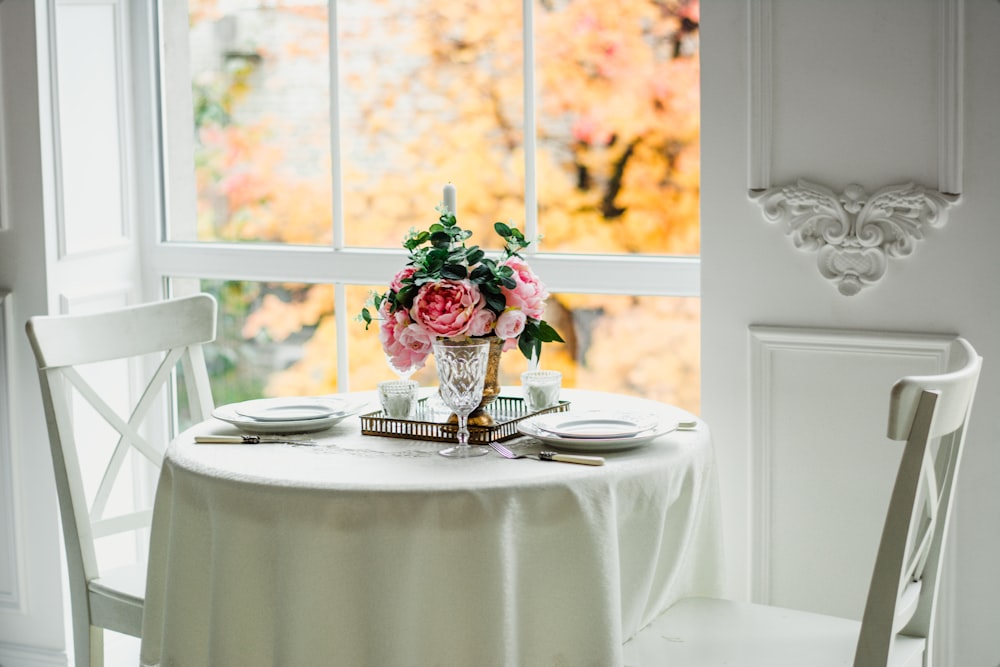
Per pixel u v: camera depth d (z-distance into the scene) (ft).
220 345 11.85
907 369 8.75
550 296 10.59
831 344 8.95
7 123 10.53
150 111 11.57
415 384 7.78
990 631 8.69
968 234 8.46
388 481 6.44
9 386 10.74
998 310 8.44
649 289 10.18
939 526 7.13
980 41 8.29
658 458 7.04
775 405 9.21
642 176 10.25
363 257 11.14
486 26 10.64
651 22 10.09
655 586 7.29
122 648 11.40
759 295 9.18
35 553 10.94
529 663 6.54
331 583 6.32
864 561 9.08
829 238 8.84
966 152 8.41
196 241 11.82
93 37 11.05
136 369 11.56
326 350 11.47
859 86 8.68
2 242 10.66
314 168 11.39
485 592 6.32
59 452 8.36
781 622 7.34
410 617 6.33
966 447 8.61
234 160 11.61
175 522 6.98
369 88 11.10
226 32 11.50
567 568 6.53
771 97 8.95
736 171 9.14
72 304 10.86
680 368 10.24
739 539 9.46
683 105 10.07
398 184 11.10
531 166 10.59
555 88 10.46
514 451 7.19
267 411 8.05
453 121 10.86
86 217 11.05
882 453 8.91
